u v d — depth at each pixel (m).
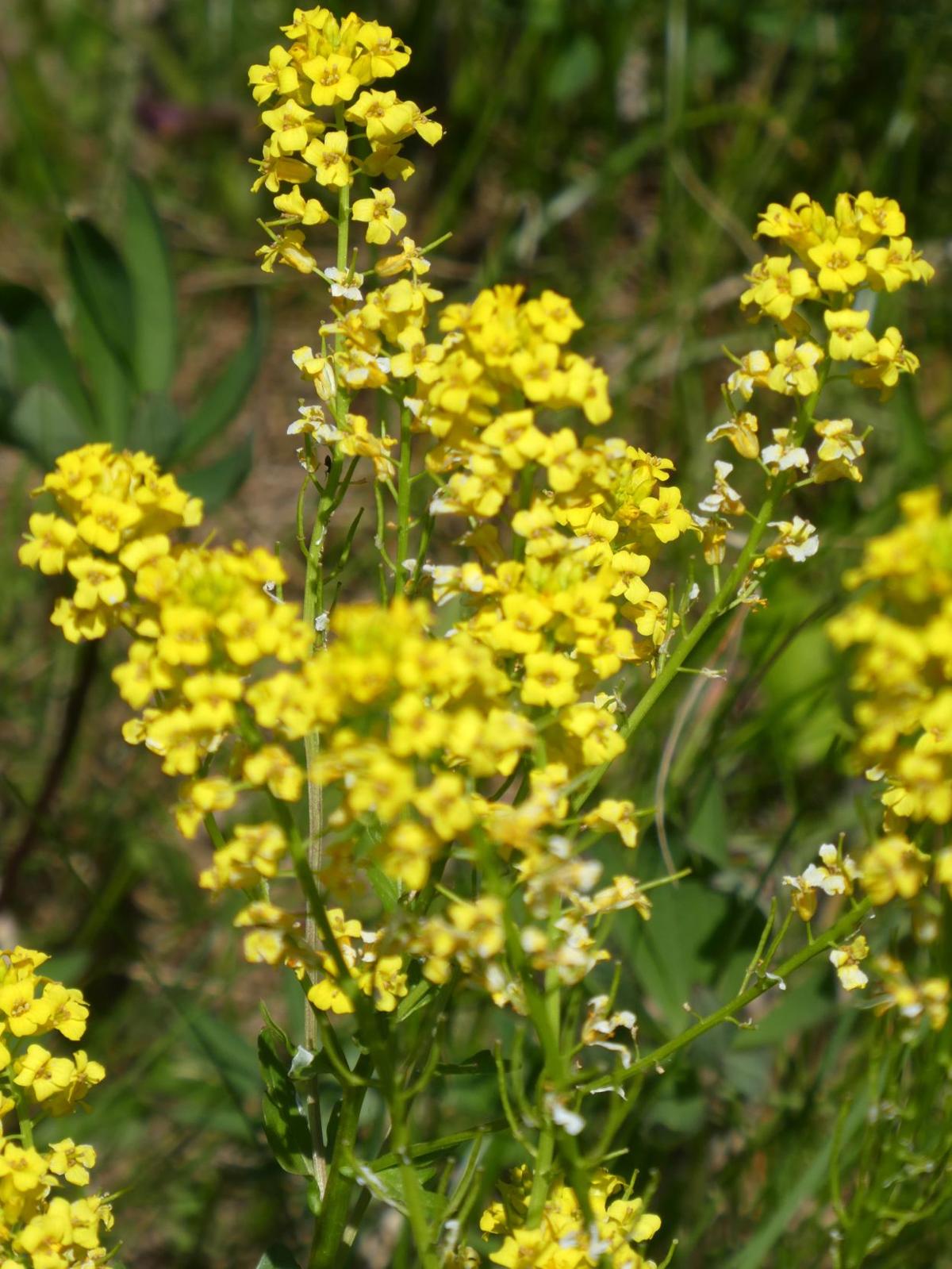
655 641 3.05
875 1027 3.00
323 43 3.16
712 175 7.61
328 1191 2.93
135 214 5.66
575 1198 2.84
